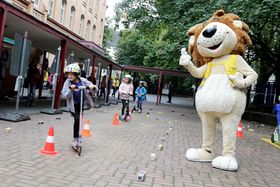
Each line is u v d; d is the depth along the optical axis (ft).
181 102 128.06
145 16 84.99
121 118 46.29
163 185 17.51
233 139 23.68
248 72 23.52
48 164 19.01
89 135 30.27
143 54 180.34
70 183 16.15
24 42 33.45
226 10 51.24
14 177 16.08
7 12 32.19
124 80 47.09
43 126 31.86
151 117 56.44
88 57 69.77
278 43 75.25
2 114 33.47
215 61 24.56
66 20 118.93
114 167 20.01
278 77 72.43
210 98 23.68
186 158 24.80
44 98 65.51
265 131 51.75
